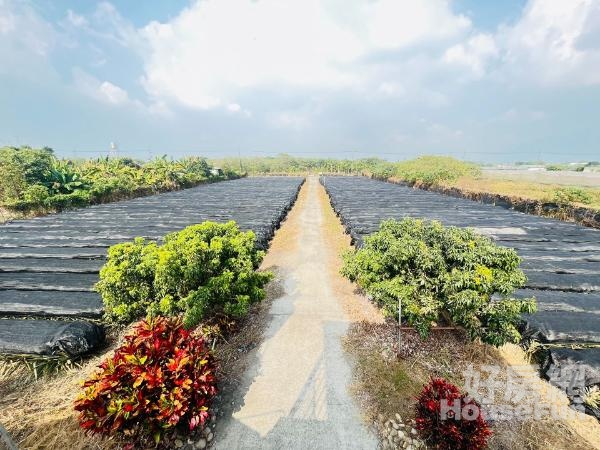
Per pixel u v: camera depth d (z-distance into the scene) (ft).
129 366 14.66
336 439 15.47
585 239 46.80
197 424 14.74
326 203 101.76
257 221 59.93
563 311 24.82
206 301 21.08
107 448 14.56
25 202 67.00
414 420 16.17
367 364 20.74
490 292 18.60
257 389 18.71
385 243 21.77
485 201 91.56
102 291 22.86
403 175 161.48
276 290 32.81
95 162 126.21
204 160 184.24
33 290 29.43
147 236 48.16
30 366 19.98
